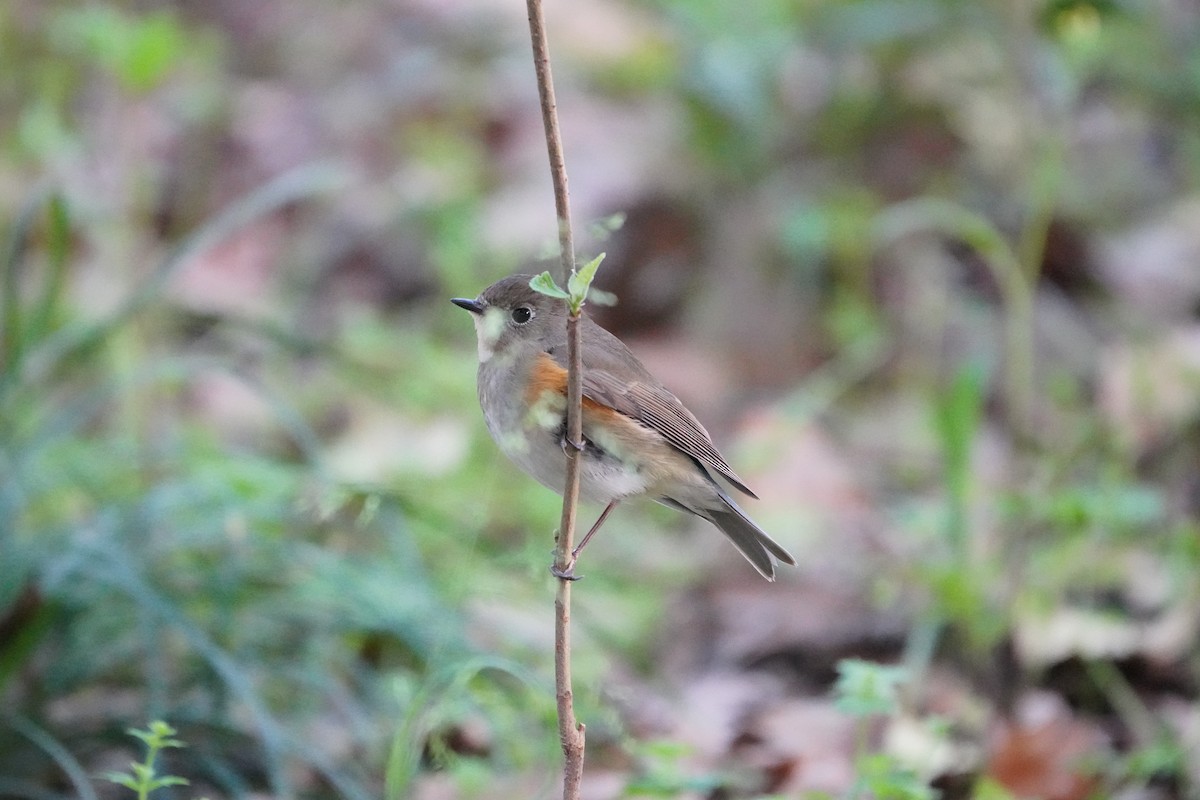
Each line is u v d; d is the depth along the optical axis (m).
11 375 8.88
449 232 14.46
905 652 10.57
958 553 9.47
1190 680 9.85
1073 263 14.68
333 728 8.69
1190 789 8.54
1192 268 14.72
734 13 15.47
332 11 19.25
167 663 8.71
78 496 10.27
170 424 12.14
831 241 14.50
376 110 17.61
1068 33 11.50
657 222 15.73
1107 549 10.86
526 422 7.23
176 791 7.87
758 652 10.82
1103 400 12.42
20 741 7.98
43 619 8.00
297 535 9.55
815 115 16.06
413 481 11.83
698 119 15.39
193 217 16.08
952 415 9.48
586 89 17.53
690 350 14.95
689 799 8.66
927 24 15.30
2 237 14.19
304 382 13.59
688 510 8.01
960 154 15.64
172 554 8.84
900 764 8.12
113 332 10.28
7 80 16.25
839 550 12.02
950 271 14.78
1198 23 16.23
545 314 7.45
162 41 11.73
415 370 13.38
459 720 8.34
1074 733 9.05
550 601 10.04
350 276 15.66
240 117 17.52
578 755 6.21
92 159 15.42
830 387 13.77
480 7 18.62
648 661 9.78
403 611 8.60
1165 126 16.05
